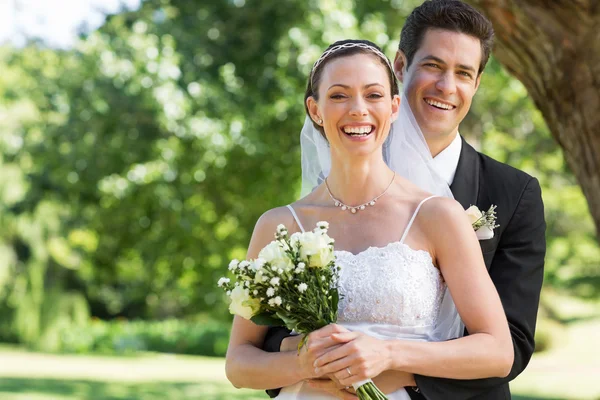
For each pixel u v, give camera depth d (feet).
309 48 41.06
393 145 12.34
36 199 84.64
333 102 10.75
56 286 101.50
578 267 72.38
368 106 10.72
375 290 10.52
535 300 11.94
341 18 40.78
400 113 12.30
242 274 10.31
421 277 10.57
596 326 93.30
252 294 10.35
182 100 43.01
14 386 56.75
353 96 10.70
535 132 52.75
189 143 45.44
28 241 93.25
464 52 12.40
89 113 46.03
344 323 10.68
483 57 12.67
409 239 10.78
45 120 50.90
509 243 12.30
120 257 57.77
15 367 76.18
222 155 45.14
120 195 45.24
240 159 46.42
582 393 51.13
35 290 97.55
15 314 99.50
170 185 46.19
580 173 16.35
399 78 13.33
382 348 9.91
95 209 52.16
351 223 11.10
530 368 66.80
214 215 50.03
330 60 10.88
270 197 48.08
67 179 47.67
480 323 10.34
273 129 45.91
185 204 47.55
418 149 12.16
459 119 12.65
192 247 51.70
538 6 15.38
